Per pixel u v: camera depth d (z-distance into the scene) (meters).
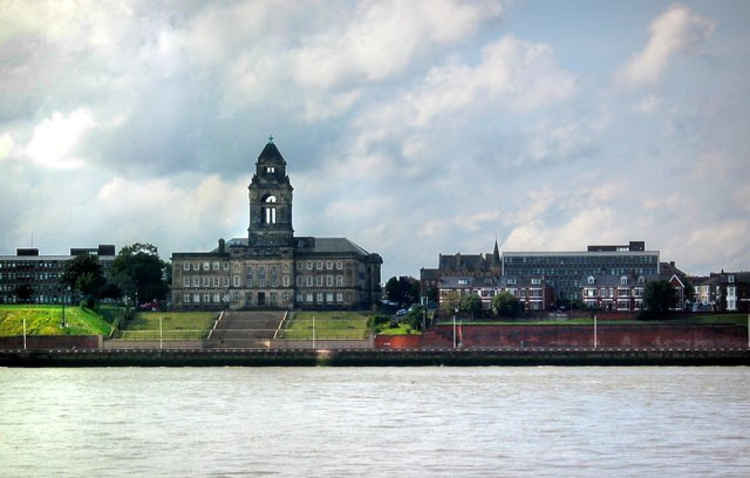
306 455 164.62
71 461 161.12
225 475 151.62
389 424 193.12
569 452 166.12
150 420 199.00
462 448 169.38
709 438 177.50
